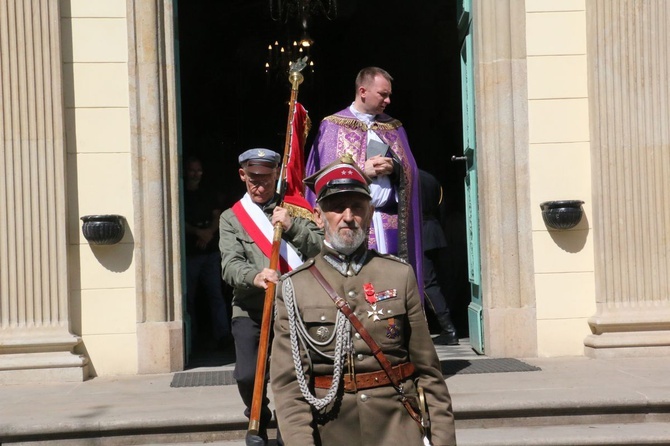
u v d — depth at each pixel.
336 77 15.33
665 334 7.97
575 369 7.49
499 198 8.13
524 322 8.12
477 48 8.23
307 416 3.67
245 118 14.91
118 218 7.72
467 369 7.61
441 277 10.93
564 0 8.18
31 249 7.72
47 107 7.76
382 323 3.76
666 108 8.06
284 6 13.10
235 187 14.45
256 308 5.41
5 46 7.74
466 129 8.70
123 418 6.16
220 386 7.24
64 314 7.73
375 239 6.83
